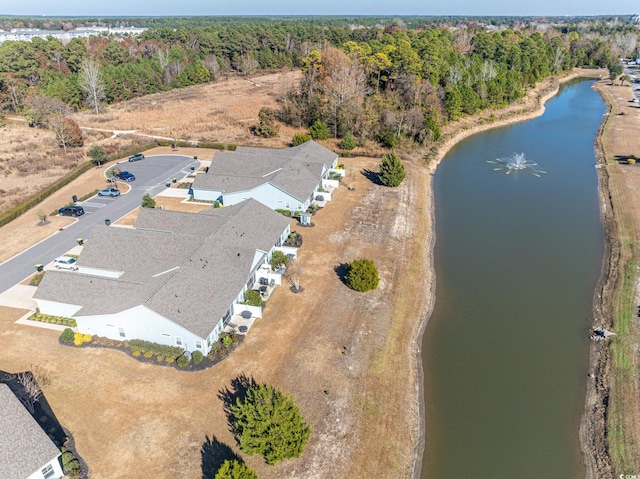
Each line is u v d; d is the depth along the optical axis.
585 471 29.78
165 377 34.41
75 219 60.06
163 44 175.50
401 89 102.50
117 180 72.94
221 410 31.75
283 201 61.09
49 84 120.38
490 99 113.75
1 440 25.47
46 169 77.00
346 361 36.56
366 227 57.47
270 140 93.50
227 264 42.38
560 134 100.81
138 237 45.59
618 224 60.00
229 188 63.38
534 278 49.31
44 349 37.12
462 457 30.45
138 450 28.92
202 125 103.06
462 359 38.44
